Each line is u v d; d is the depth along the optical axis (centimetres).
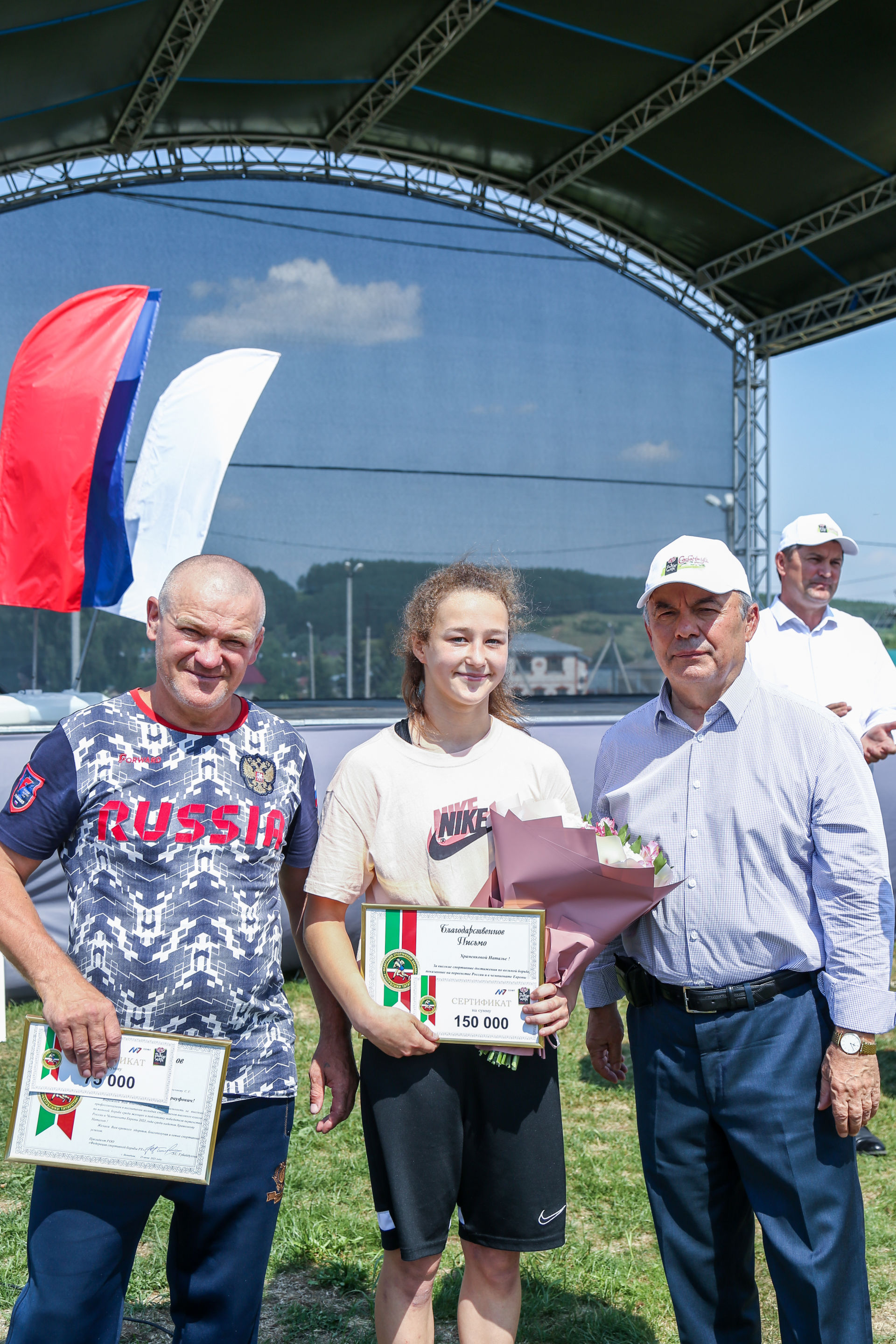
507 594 174
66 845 157
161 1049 145
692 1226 172
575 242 1174
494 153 1068
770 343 1220
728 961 167
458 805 167
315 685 1091
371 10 819
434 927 161
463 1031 159
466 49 884
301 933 181
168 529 535
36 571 498
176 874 152
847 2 764
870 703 334
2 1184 290
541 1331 227
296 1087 163
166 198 1027
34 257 988
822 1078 164
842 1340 162
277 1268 251
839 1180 165
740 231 1112
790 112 909
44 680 984
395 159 1084
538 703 1025
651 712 183
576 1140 326
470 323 1143
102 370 499
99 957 149
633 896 160
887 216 1016
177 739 157
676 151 998
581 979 172
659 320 1213
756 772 169
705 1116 170
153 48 841
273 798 160
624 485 1205
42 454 493
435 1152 165
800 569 335
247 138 1029
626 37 855
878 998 160
